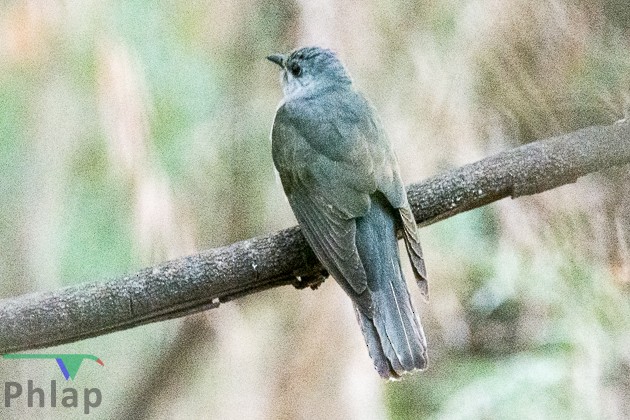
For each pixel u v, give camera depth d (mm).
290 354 7602
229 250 6574
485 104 6836
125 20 7207
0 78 7430
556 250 6914
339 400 7320
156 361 9422
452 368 9156
